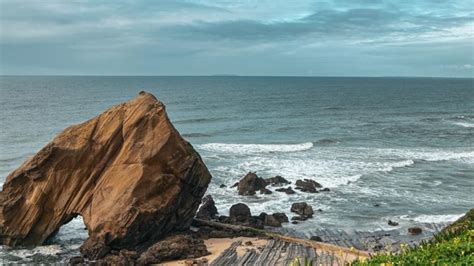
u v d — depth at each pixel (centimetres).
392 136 6962
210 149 5681
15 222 2703
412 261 1144
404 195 3756
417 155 5378
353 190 3884
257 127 7925
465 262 1092
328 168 4641
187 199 2834
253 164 4803
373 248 2367
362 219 3212
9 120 8069
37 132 6900
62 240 2823
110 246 2527
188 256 2447
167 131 2719
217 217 3166
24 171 2717
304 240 2700
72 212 2728
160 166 2688
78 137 2772
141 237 2591
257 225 3019
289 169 4591
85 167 2747
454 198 3691
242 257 2419
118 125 2769
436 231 2953
